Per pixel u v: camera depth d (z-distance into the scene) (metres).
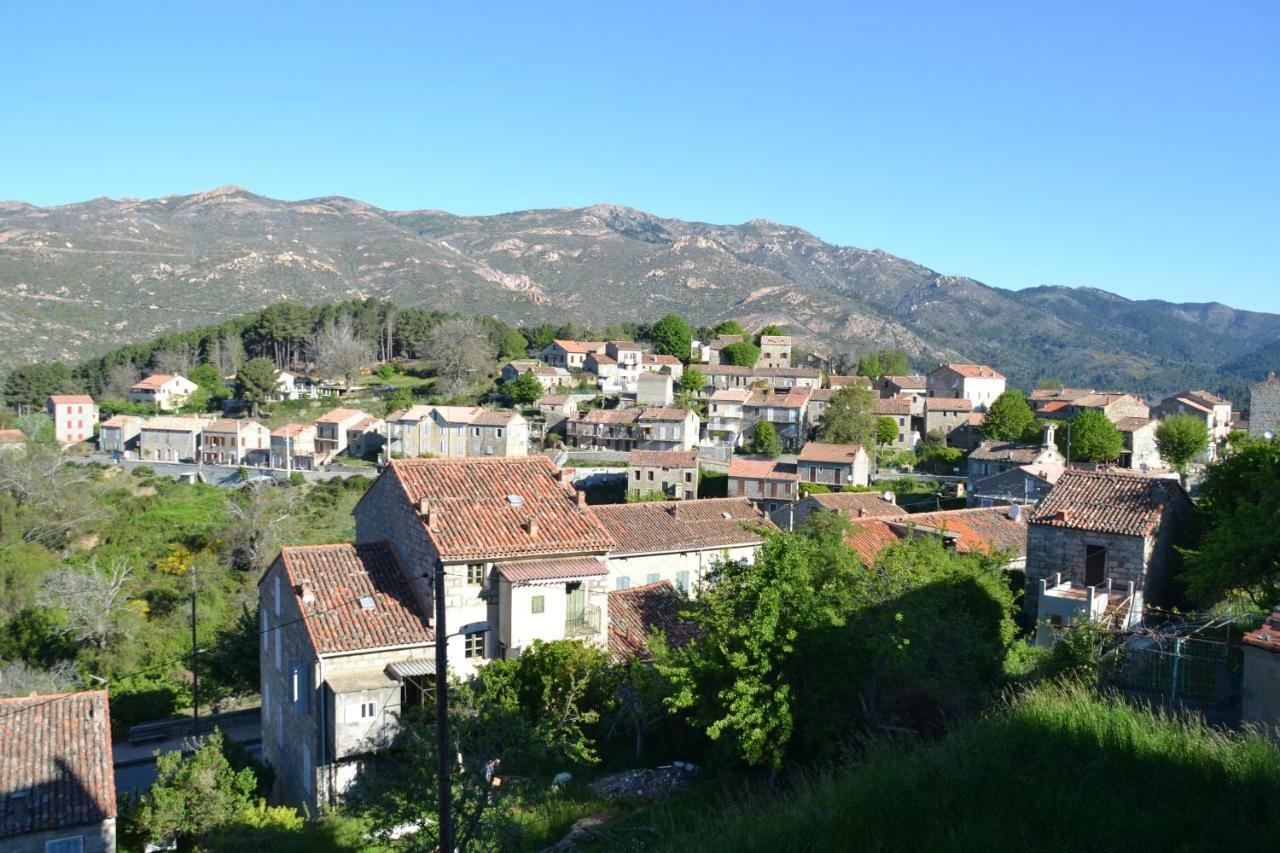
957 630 24.09
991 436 101.69
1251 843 9.53
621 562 41.38
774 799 14.18
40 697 28.81
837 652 22.94
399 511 31.48
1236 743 11.81
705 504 48.59
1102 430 89.44
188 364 162.12
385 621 28.12
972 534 43.97
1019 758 11.94
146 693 46.88
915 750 13.41
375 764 26.06
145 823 26.44
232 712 45.22
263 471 102.75
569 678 26.58
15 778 24.86
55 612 52.28
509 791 19.98
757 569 24.30
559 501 32.38
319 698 26.31
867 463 91.62
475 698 22.86
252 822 24.05
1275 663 16.09
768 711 22.11
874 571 26.19
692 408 125.56
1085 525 33.62
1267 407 95.06
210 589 60.50
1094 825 10.20
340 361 146.62
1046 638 31.42
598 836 18.70
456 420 111.06
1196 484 74.88
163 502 85.75
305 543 71.69
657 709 26.23
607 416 116.06
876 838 10.40
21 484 74.50
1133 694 21.02
